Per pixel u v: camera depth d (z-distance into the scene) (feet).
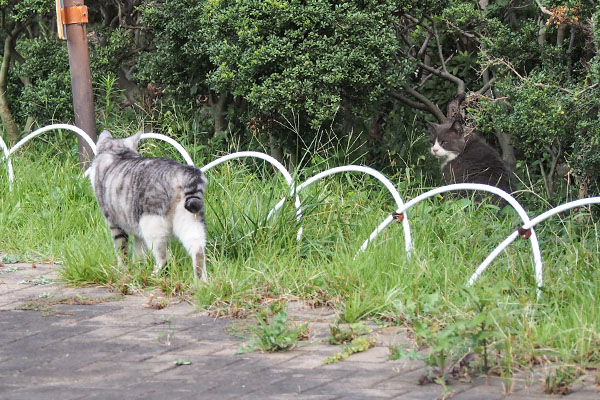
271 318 21.16
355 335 19.61
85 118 36.99
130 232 25.46
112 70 44.68
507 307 19.98
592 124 28.89
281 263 24.49
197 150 37.93
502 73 38.04
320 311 21.97
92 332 20.34
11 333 20.34
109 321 21.22
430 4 38.37
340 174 36.35
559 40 37.50
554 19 33.30
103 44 45.93
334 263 24.29
